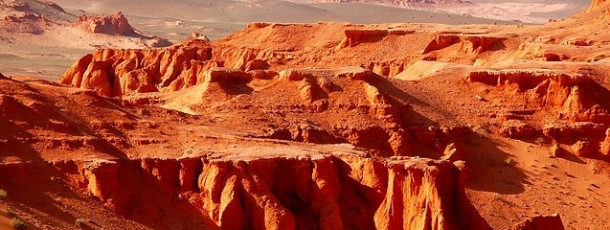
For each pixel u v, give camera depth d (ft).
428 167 127.85
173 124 155.84
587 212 173.99
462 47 300.20
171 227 126.52
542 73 209.05
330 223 133.08
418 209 128.26
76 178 126.31
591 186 185.57
